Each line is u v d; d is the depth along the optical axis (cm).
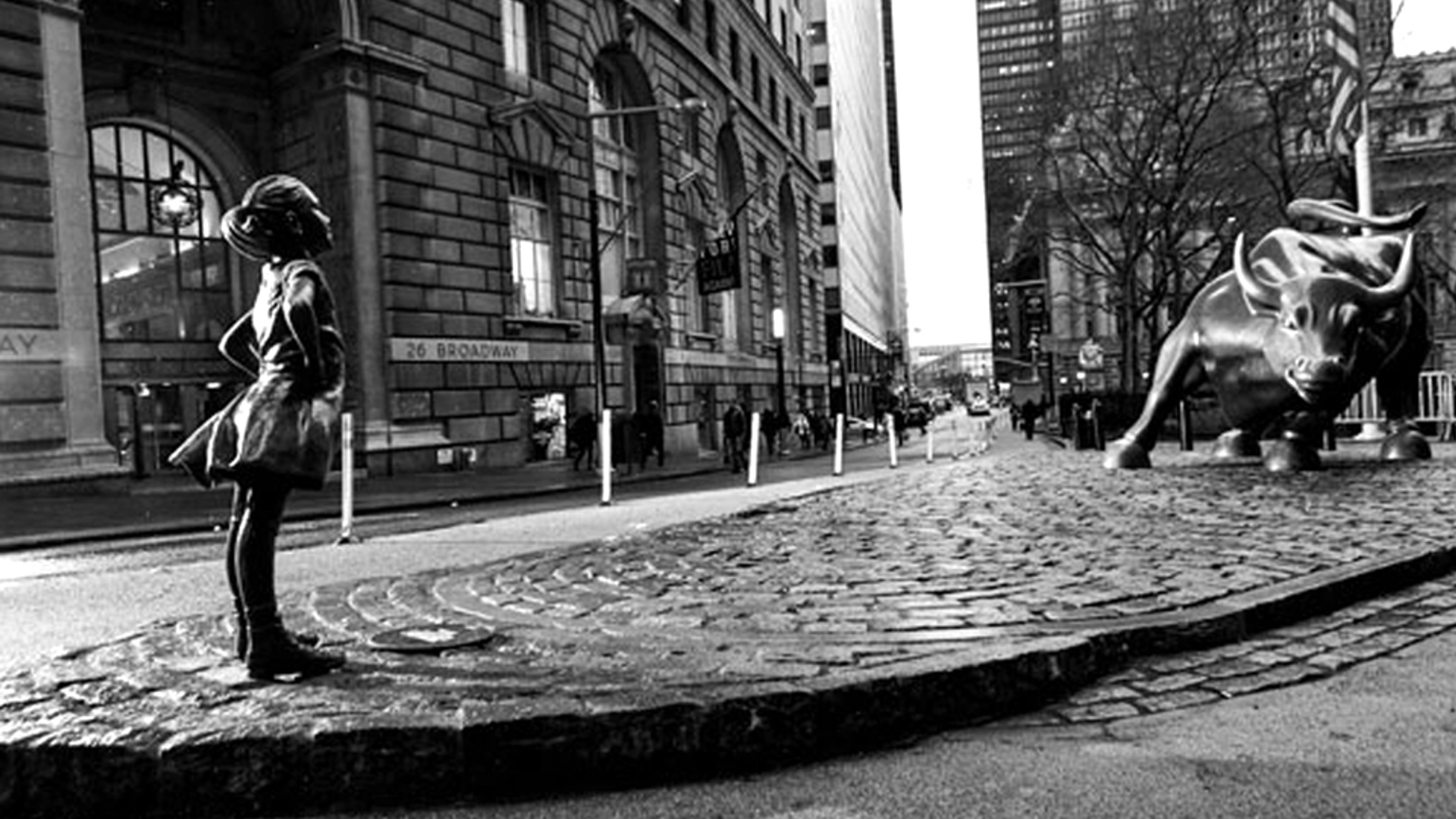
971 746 356
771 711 343
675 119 3912
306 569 810
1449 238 4244
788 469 2667
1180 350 1233
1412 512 766
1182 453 1587
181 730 329
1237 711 381
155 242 2373
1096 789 317
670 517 1158
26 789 322
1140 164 2925
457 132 2606
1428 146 4134
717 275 3562
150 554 1065
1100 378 7194
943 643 416
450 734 322
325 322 406
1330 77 2186
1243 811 300
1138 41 2823
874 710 359
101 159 2288
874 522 855
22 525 1379
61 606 680
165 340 2380
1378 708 380
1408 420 1249
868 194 12900
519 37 2981
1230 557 599
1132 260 3069
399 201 2425
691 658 400
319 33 2391
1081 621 454
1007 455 2253
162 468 2364
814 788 325
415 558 859
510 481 2194
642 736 331
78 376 1852
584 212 3164
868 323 12519
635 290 3128
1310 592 511
